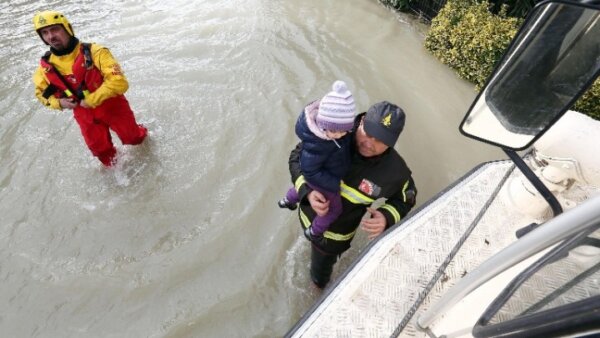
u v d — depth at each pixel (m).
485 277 1.17
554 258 1.11
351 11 7.02
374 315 1.79
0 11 6.48
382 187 2.06
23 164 4.10
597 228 0.93
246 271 3.29
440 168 4.22
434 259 2.04
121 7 6.69
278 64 5.49
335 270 3.25
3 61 5.45
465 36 5.49
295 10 6.84
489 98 1.70
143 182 3.95
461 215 2.31
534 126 1.66
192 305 3.06
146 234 3.54
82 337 2.89
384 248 2.07
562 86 1.53
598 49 1.38
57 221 3.62
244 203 3.78
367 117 1.81
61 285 3.17
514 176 2.57
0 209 3.70
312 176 2.02
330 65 5.59
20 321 2.97
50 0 6.82
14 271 3.25
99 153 3.86
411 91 5.29
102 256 3.38
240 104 4.83
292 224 3.58
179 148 4.29
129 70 5.27
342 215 2.27
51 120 4.57
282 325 2.99
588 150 1.94
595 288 0.94
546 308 1.00
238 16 6.50
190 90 5.00
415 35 6.56
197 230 3.57
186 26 6.22
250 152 4.25
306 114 1.93
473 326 1.32
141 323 2.96
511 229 2.26
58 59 3.25
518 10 5.95
